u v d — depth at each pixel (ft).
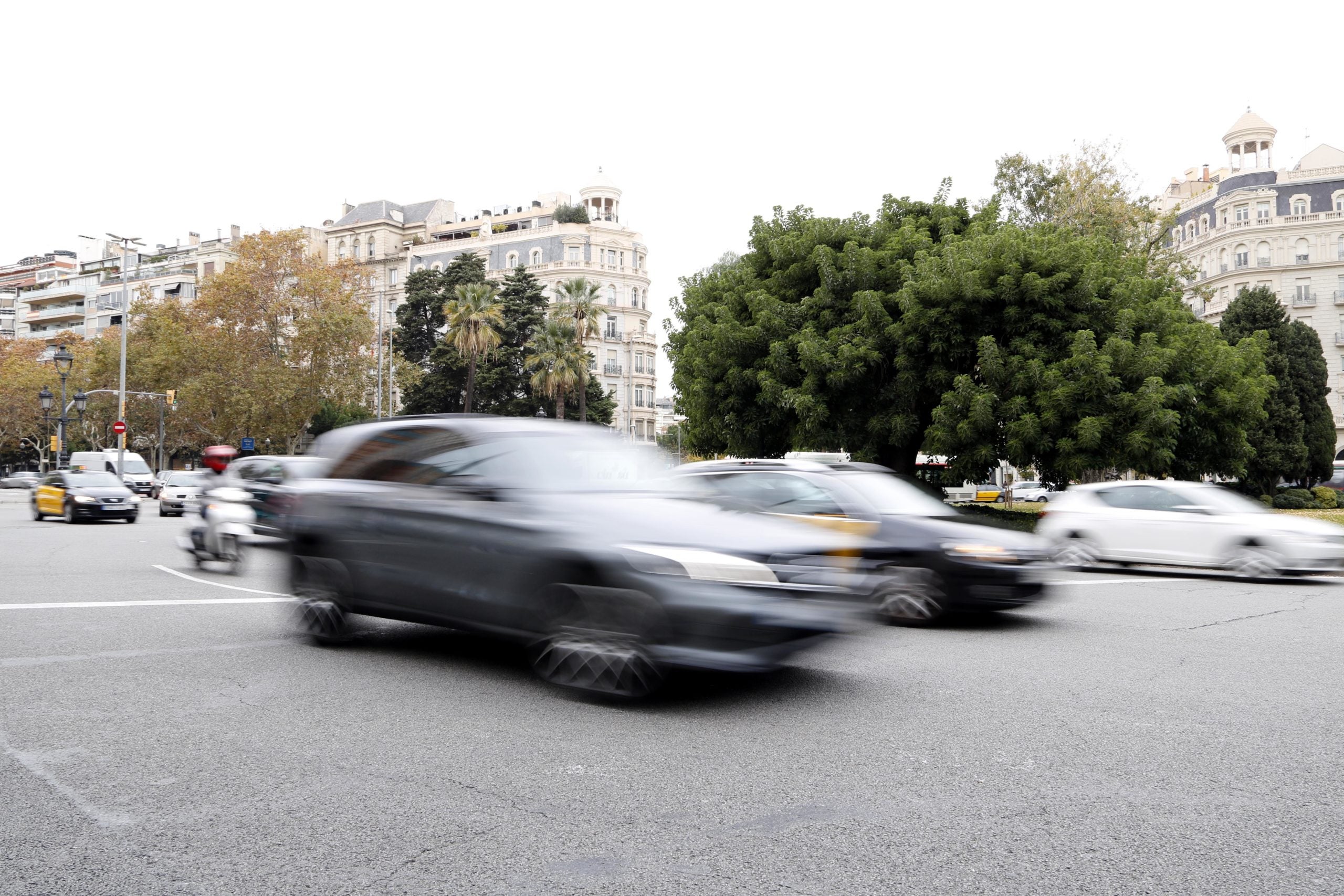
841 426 77.56
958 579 27.12
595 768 13.94
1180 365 76.33
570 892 9.78
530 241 269.03
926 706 17.97
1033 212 110.93
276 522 24.26
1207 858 10.82
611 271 271.08
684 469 31.94
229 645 23.38
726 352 83.97
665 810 12.23
